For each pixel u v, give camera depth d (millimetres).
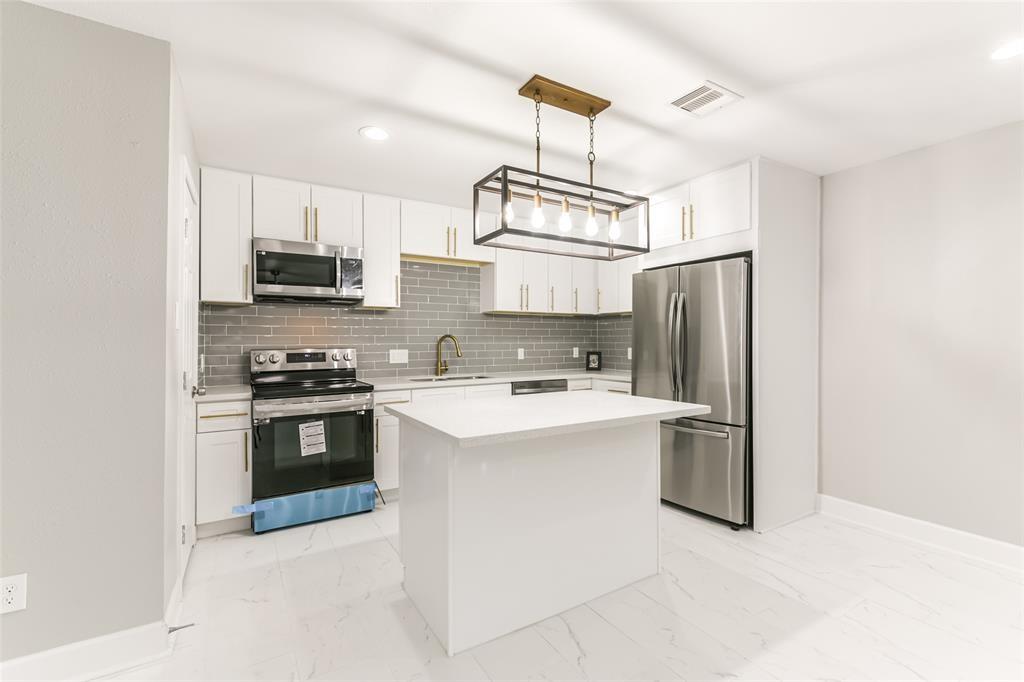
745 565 2469
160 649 1708
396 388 3453
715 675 1637
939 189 2682
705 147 2771
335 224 3432
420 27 1684
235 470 2871
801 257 3129
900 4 1560
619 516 2240
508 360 4660
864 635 1863
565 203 2129
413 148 2762
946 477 2648
